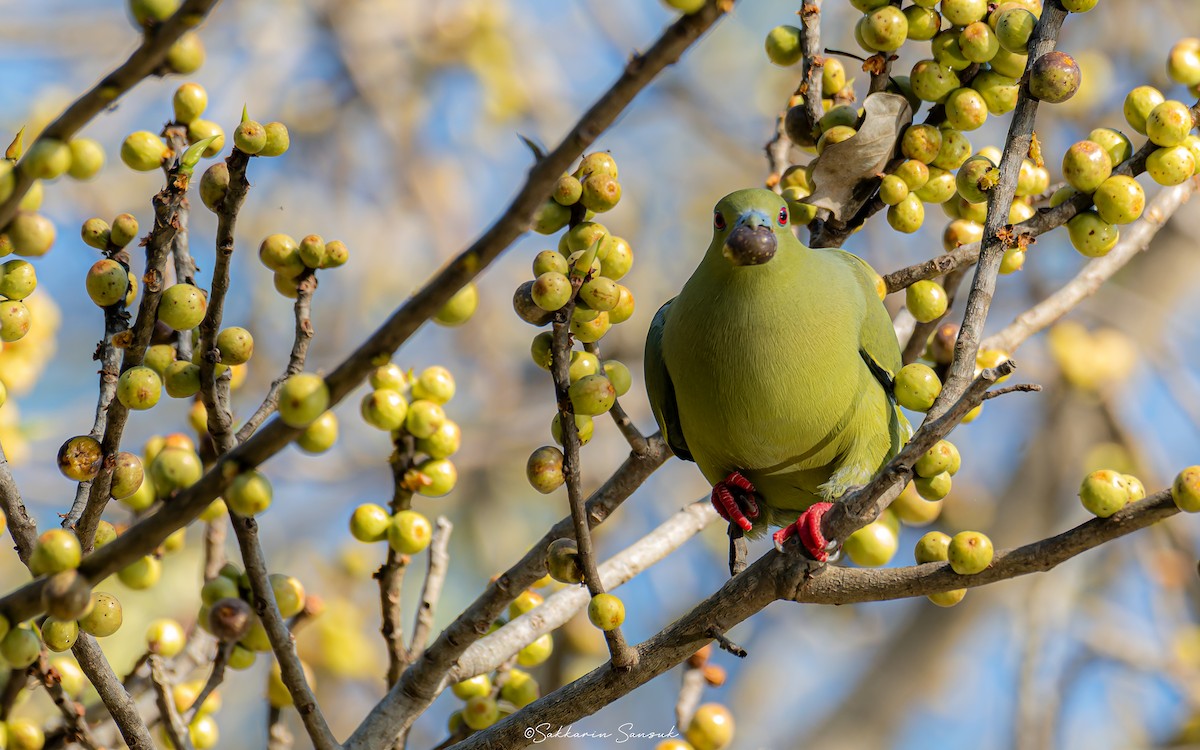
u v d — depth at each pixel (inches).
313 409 217.6
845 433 370.3
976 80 342.6
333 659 597.6
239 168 254.5
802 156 637.3
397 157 811.4
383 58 815.7
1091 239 312.2
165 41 216.4
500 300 835.4
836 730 722.2
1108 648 647.8
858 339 369.4
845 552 361.1
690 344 370.0
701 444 385.7
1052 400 727.7
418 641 355.3
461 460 758.5
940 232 771.4
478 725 351.6
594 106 201.9
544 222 307.9
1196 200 735.7
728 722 350.9
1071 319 750.5
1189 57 338.3
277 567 730.8
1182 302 764.0
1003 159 313.0
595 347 318.0
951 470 297.9
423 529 338.3
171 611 615.2
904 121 349.1
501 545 760.3
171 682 368.5
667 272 826.8
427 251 804.0
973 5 336.8
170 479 265.0
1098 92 716.7
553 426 300.0
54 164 223.5
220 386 272.8
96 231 277.9
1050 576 677.3
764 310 358.3
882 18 337.1
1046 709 633.6
